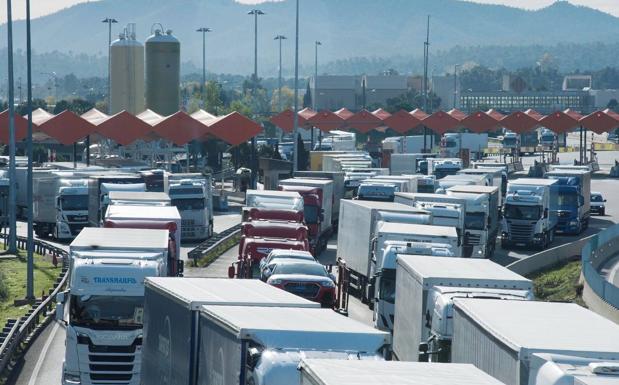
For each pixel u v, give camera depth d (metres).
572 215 156.50
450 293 51.97
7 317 92.00
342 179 153.75
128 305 57.69
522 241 138.88
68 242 143.00
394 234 80.56
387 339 36.62
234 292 45.66
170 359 44.78
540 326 37.66
